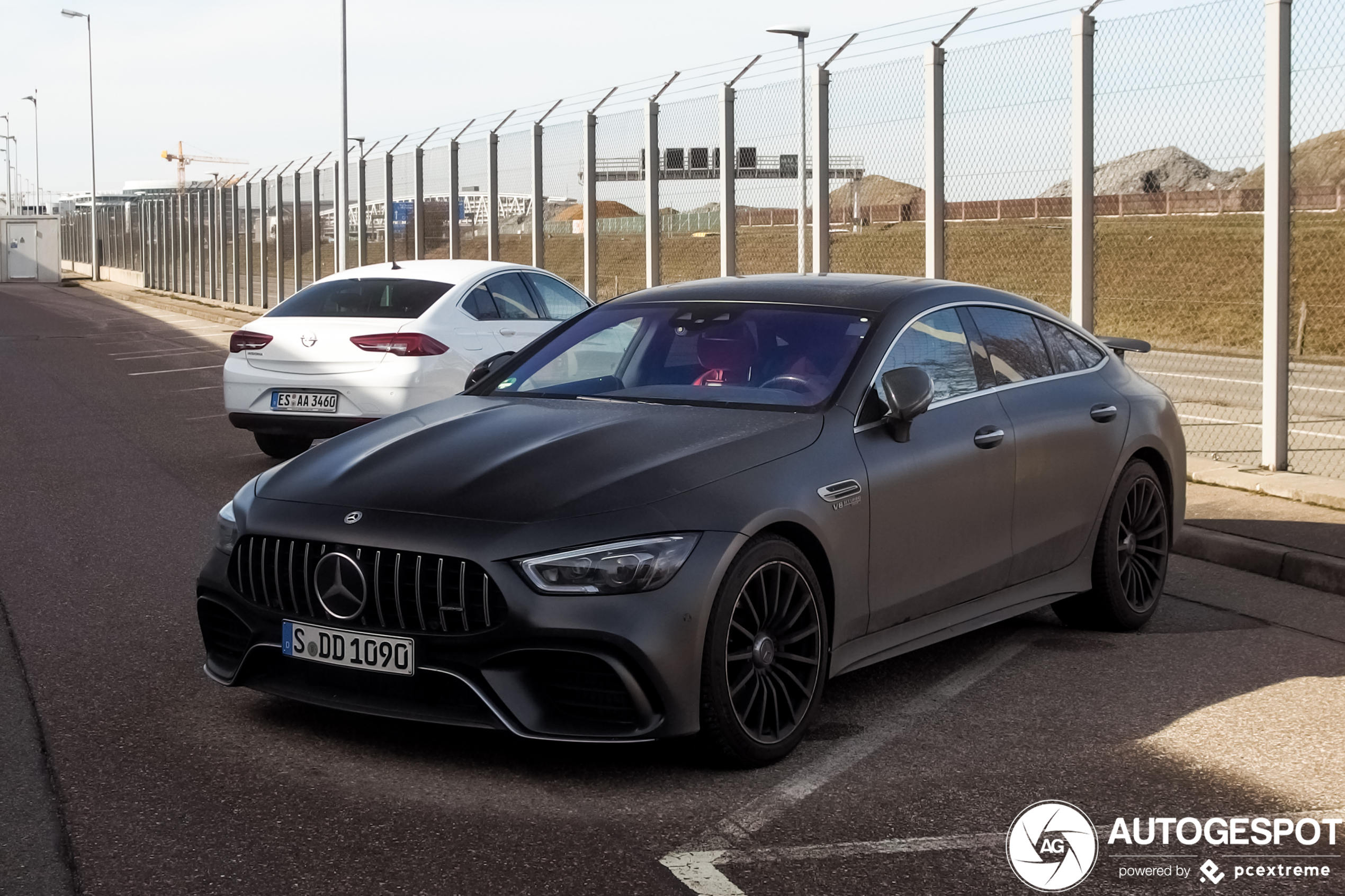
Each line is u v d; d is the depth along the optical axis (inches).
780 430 165.2
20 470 372.2
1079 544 210.2
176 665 190.4
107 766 150.6
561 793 143.9
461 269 388.5
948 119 430.6
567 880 121.9
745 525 149.6
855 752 159.3
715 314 196.4
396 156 905.5
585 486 150.4
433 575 146.3
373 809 138.6
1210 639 214.4
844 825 136.3
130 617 216.2
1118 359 235.9
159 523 295.6
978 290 208.2
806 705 159.0
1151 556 225.8
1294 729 168.6
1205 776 152.1
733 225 546.0
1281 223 330.3
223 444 429.7
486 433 169.2
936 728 168.7
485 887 120.3
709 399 179.0
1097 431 212.4
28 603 224.8
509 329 382.6
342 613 150.6
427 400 351.6
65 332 1059.3
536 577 142.3
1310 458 368.5
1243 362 522.0
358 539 149.3
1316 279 631.8
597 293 657.0
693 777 149.8
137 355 820.0
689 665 144.1
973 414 189.9
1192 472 334.0
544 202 708.7
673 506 147.9
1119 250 470.9
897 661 201.2
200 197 1593.3
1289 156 328.5
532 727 143.8
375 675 150.9
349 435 180.9
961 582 186.1
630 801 142.1
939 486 179.5
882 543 170.2
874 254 469.1
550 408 179.8
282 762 152.2
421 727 165.2
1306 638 214.7
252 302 1354.6
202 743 158.6
